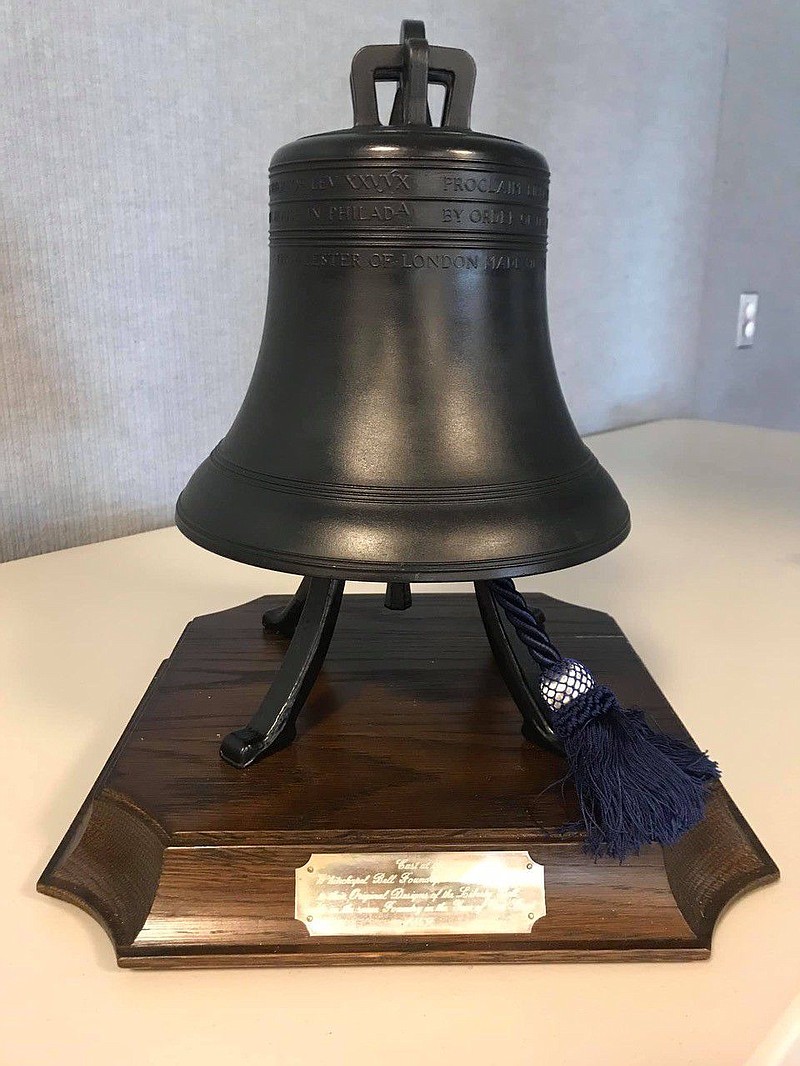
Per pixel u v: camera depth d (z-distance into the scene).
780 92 2.24
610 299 1.99
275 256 0.65
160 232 1.23
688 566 1.25
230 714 0.73
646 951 0.57
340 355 0.61
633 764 0.60
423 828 0.60
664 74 1.94
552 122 1.72
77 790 0.71
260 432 0.65
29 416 1.17
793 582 1.20
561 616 0.92
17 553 1.21
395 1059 0.50
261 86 1.28
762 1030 0.52
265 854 0.59
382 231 0.59
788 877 0.63
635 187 1.96
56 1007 0.53
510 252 0.62
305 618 0.70
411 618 0.90
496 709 0.74
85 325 1.19
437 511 0.58
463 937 0.57
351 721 0.72
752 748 0.79
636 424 2.19
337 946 0.57
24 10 1.04
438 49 0.63
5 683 0.88
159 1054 0.50
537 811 0.62
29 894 0.61
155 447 1.31
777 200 2.33
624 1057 0.50
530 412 0.64
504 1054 0.50
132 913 0.58
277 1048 0.50
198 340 1.32
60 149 1.11
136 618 1.03
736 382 2.45
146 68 1.16
